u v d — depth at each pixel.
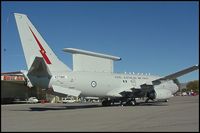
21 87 75.31
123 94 41.81
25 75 34.47
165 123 18.41
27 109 36.91
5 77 67.62
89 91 38.97
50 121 20.81
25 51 34.56
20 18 34.62
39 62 31.41
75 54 41.53
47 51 36.06
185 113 25.70
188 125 17.25
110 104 43.44
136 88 41.00
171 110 29.64
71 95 37.19
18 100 74.75
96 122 19.59
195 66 37.03
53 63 36.44
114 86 41.09
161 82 43.06
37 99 76.38
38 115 26.38
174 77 40.78
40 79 34.72
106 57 43.75
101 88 39.81
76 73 37.88
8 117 24.59
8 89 73.44
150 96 41.78
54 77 35.75
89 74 39.06
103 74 40.56
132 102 41.97
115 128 16.36
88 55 42.38
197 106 36.22
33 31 35.16
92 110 32.09
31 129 16.42
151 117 22.47
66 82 36.66
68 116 24.75
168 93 42.44
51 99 79.06
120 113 26.77
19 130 16.05
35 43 35.16
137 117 22.66
